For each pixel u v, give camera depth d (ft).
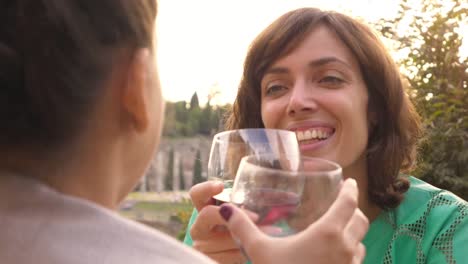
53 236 1.69
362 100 5.39
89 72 1.79
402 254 4.95
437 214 4.99
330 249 2.48
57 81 1.72
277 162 3.30
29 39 1.71
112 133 1.98
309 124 5.23
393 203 5.24
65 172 1.87
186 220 14.56
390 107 5.56
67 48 1.73
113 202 2.08
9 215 1.73
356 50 5.31
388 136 5.59
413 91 8.79
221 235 3.89
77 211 1.77
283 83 5.49
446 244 4.80
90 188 1.94
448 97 9.39
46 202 1.76
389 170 5.45
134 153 2.13
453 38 9.70
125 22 1.88
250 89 5.92
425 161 8.98
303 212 2.84
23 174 1.83
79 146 1.87
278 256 2.48
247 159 3.25
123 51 1.93
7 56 1.69
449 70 9.69
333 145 5.24
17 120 1.75
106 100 1.90
